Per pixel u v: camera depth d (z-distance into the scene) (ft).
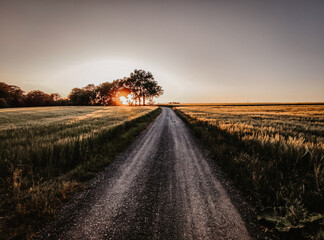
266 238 6.34
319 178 8.67
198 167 14.01
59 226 6.90
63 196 8.75
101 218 7.45
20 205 7.23
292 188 8.11
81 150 15.84
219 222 7.24
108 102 270.46
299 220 6.29
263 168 10.58
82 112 94.84
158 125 43.16
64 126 34.83
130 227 6.91
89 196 9.30
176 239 6.30
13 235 6.23
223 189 10.14
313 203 7.25
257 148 15.52
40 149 14.07
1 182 10.17
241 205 8.45
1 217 7.10
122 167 14.06
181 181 11.32
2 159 11.79
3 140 19.90
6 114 81.82
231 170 12.57
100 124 37.55
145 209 8.16
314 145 14.07
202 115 62.75
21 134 24.67
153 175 12.36
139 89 231.71
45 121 46.57
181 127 39.58
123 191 9.95
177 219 7.43
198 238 6.38
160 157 16.88
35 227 6.80
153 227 6.93
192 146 21.59
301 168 10.77
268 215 7.14
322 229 5.91
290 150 11.96
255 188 8.87
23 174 11.28
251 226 6.98
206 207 8.32
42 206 7.73
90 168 13.24
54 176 11.46
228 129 25.03
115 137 25.86
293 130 27.37
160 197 9.29
